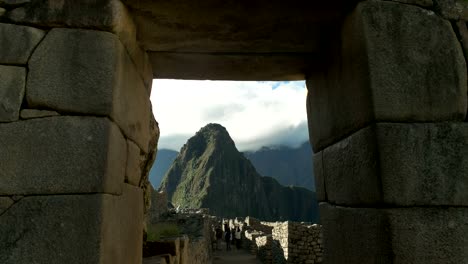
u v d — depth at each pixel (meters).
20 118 2.16
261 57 3.38
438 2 2.56
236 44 3.14
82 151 2.14
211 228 21.00
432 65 2.44
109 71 2.27
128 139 2.71
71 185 2.09
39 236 2.02
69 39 2.29
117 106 2.34
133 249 2.85
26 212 2.05
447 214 2.26
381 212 2.25
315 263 13.07
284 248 13.48
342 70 2.79
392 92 2.36
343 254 2.78
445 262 2.19
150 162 4.57
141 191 3.16
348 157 2.71
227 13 2.68
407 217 2.22
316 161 3.49
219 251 20.17
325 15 2.73
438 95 2.40
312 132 3.61
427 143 2.33
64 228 2.04
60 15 2.30
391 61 2.40
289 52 3.30
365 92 2.41
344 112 2.77
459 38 2.54
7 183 2.07
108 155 2.17
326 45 3.15
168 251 5.01
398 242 2.18
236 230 22.80
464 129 2.38
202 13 2.67
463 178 2.31
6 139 2.12
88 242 2.03
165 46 3.15
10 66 2.23
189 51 3.25
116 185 2.34
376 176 2.29
